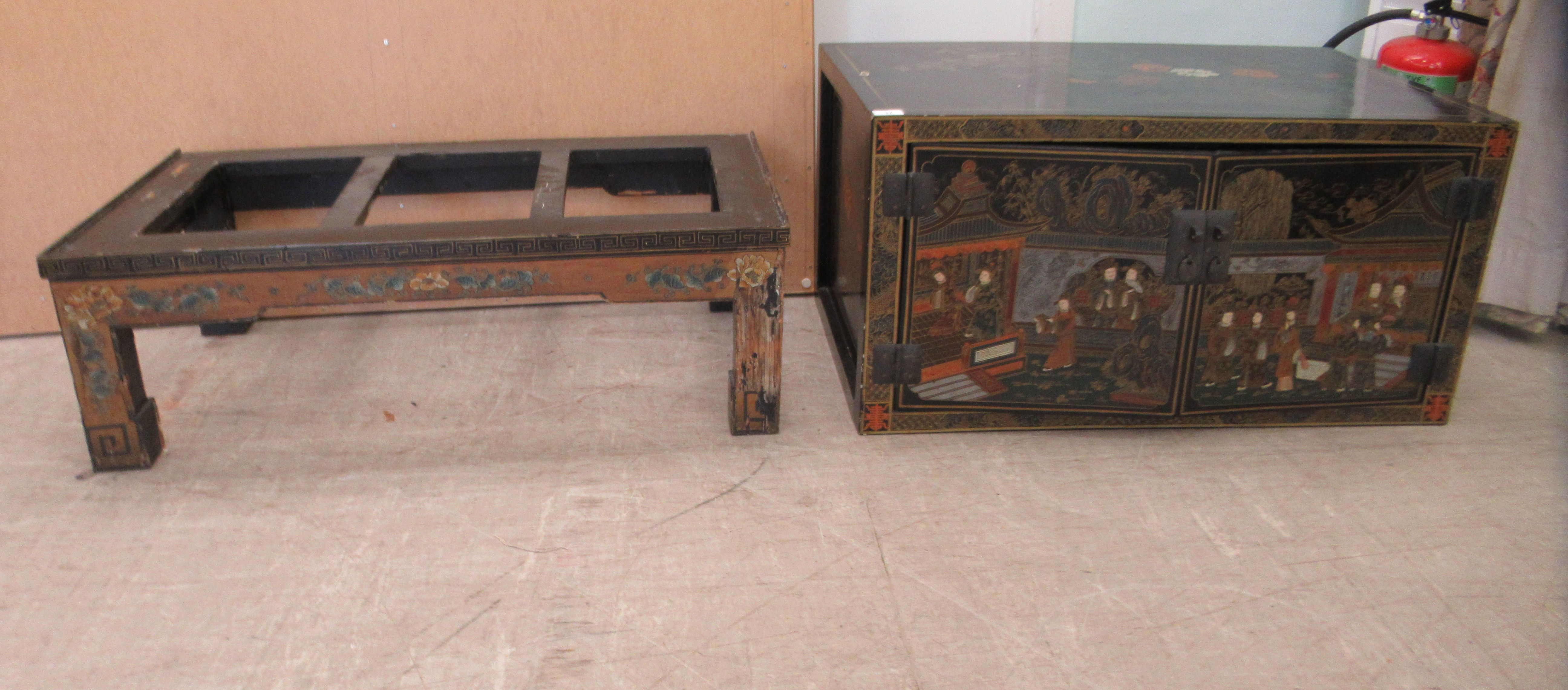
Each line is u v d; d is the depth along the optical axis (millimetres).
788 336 2420
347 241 1750
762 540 1689
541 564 1634
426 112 2389
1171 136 1753
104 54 2238
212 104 2314
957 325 1898
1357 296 1890
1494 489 1832
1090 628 1500
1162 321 1885
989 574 1612
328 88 2340
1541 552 1664
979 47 2361
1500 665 1433
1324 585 1590
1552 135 2223
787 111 2473
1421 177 1803
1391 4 2473
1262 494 1818
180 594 1569
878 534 1704
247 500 1797
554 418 2061
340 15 2289
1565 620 1514
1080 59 2229
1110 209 1800
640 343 2379
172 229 1972
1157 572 1618
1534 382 2205
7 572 1615
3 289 2373
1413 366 1964
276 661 1440
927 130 1745
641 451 1948
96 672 1424
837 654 1451
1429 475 1873
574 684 1399
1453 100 1900
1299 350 1930
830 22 2615
